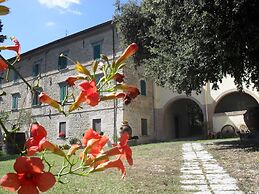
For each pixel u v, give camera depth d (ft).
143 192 18.83
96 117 71.77
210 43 34.24
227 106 73.67
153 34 44.16
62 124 78.13
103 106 71.05
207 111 72.64
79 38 77.97
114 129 68.13
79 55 77.51
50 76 82.89
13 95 90.53
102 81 5.53
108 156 4.83
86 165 4.83
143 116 74.02
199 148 42.39
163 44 43.06
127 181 22.33
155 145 52.80
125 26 57.62
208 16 32.71
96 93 4.83
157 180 22.27
